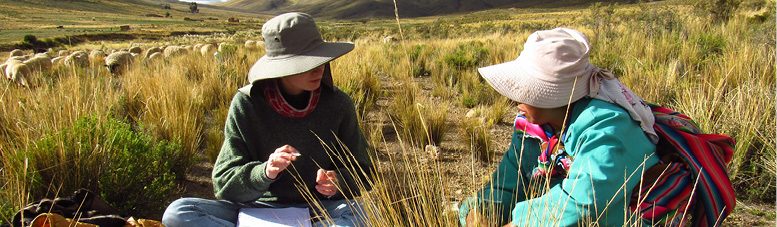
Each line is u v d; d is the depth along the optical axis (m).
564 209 1.58
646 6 10.95
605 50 7.82
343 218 2.25
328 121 2.36
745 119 3.22
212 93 5.71
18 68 7.73
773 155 2.94
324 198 2.51
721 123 3.39
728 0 10.38
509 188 2.08
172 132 3.86
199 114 4.75
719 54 6.41
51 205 2.13
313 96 2.26
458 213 2.23
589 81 1.71
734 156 3.07
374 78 6.59
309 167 2.39
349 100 2.42
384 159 3.67
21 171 2.60
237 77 6.48
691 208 1.82
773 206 2.83
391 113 4.93
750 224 2.62
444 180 2.01
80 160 2.73
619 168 1.58
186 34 89.88
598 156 1.58
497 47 9.66
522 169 2.10
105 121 3.18
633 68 5.80
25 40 52.56
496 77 1.79
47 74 6.83
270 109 2.27
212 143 3.84
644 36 8.80
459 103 5.84
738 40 6.94
